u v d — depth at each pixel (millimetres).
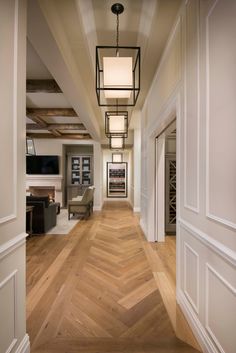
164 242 4344
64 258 3496
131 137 8617
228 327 1308
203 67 1641
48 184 9039
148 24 2465
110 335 1802
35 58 3242
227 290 1316
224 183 1346
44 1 1827
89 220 6484
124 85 2232
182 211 2150
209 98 1540
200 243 1702
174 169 5008
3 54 1271
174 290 2516
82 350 1646
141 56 3053
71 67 2963
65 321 1970
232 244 1263
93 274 2922
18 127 1452
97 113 6297
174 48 2375
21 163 1500
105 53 3180
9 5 1336
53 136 8922
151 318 2016
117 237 4707
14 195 1396
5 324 1311
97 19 2488
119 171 11570
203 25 1636
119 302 2273
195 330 1771
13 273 1396
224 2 1330
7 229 1314
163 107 2873
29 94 4664
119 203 10453
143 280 2752
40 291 2490
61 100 5027
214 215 1471
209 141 1543
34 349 1651
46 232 5098
